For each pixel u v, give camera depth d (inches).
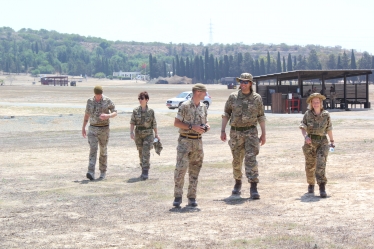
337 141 794.8
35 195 405.4
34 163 653.3
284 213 312.2
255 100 366.6
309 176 382.9
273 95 1675.7
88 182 482.6
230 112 379.2
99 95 499.2
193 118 341.4
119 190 430.3
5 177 522.9
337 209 315.6
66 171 572.4
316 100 371.2
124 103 2428.6
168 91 4097.0
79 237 266.1
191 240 253.6
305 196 371.9
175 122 342.3
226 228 277.3
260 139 374.3
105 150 511.2
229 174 512.1
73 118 1386.6
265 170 531.2
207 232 269.7
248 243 243.9
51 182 483.8
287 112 1648.6
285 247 235.8
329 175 475.8
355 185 408.5
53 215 326.0
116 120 1375.5
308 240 245.3
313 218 294.0
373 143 736.3
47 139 1010.1
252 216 307.0
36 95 3063.5
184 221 299.7
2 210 345.1
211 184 452.8
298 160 593.6
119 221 305.1
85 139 999.0
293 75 1764.3
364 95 1931.6
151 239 258.5
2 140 1002.7
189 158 348.2
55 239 262.7
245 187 430.3
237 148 378.0
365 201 335.3
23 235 272.7
